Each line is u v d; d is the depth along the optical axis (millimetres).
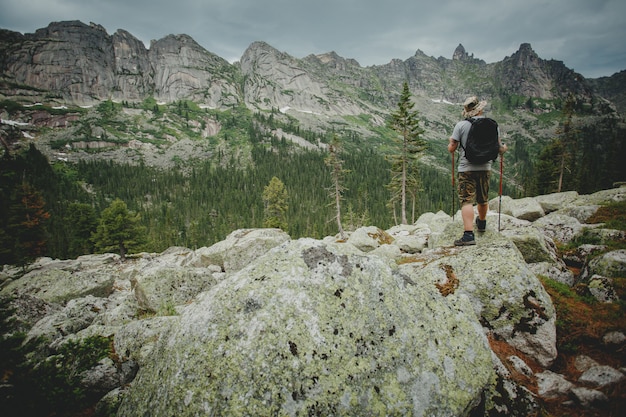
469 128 6129
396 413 3477
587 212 12773
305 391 3420
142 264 34500
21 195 44156
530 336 5488
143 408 3824
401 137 35812
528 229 8969
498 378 4438
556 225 11141
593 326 5512
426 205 113438
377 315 4184
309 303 4086
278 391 3389
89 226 54062
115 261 40656
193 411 3387
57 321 11938
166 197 144750
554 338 5367
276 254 4789
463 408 3742
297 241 5078
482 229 7586
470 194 6793
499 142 6199
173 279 13219
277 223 53125
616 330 5281
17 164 9680
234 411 3266
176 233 88250
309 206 121375
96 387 6305
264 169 170625
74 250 54906
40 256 46000
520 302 5730
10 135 187500
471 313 4934
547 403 4410
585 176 62031
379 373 3705
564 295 6559
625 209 11969
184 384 3619
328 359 3664
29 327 12578
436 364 3967
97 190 143000
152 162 197625
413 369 3836
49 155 179125
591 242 9742
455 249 7410
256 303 4078
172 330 4402
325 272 4465
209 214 114875
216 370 3582
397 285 4617
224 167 196875
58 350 6223
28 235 44531
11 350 5004
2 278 31125
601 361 5043
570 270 8555
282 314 3938
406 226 25328
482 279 6066
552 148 49625
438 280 6312
